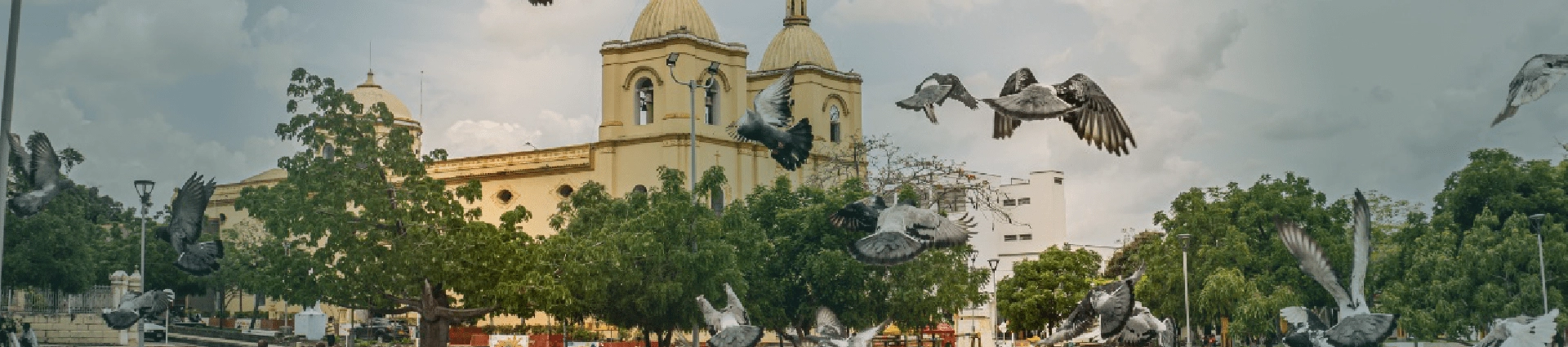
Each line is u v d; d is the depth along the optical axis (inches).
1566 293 2679.6
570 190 3720.5
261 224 4158.5
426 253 2096.5
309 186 2180.1
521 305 2105.1
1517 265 2672.2
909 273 2468.0
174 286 3553.2
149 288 3472.0
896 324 2559.1
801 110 3961.6
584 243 2158.0
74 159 2898.6
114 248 3440.0
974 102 524.4
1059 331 852.0
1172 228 3095.5
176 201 1294.3
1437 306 2672.2
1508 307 2600.9
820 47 4092.0
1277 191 2989.7
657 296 2156.7
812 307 2455.7
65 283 2908.5
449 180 3895.2
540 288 2068.2
